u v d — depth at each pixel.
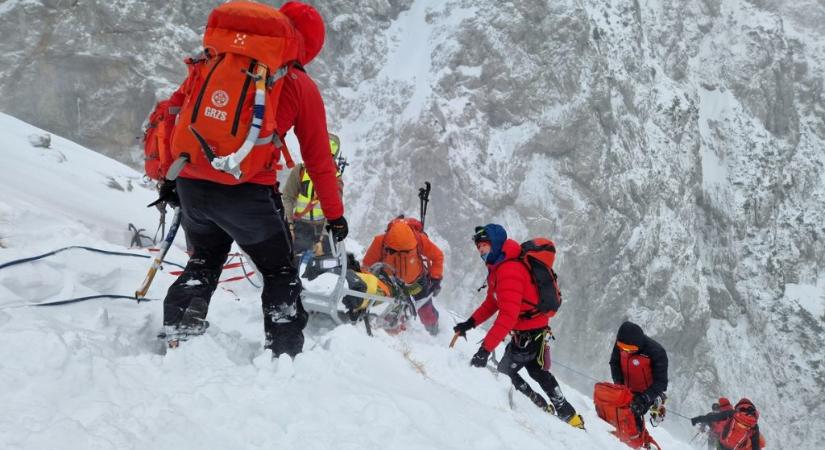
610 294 41.44
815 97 68.81
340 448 2.52
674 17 62.88
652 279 43.69
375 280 5.62
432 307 7.21
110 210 8.82
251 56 3.13
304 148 3.52
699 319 46.25
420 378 3.91
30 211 5.62
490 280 6.11
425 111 38.88
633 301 42.91
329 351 3.69
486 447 3.01
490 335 5.67
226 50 3.14
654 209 44.97
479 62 40.88
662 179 47.38
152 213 9.73
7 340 2.66
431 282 7.31
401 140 38.94
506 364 6.14
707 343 47.41
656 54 58.84
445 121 38.78
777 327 52.75
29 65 30.88
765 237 56.25
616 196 41.78
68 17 31.61
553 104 41.06
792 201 60.53
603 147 41.91
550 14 41.84
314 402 2.92
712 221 55.44
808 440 48.31
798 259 57.31
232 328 4.45
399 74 41.59
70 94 31.75
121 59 32.22
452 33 41.53
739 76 63.62
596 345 40.81
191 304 3.53
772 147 60.41
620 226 41.97
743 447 10.30
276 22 3.20
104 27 32.31
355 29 42.88
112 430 2.25
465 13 42.31
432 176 38.41
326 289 5.09
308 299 4.99
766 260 54.66
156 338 3.75
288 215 6.52
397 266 6.80
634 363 6.87
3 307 3.58
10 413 2.25
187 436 2.38
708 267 53.81
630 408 6.71
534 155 40.44
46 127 31.23
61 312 3.79
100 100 32.03
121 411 2.46
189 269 3.64
